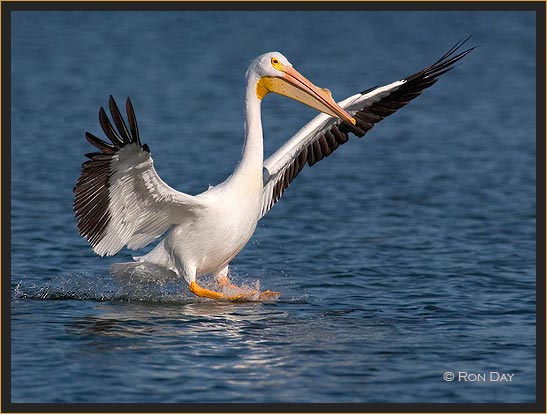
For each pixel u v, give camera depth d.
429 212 20.62
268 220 19.77
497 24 70.00
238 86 43.03
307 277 15.03
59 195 21.44
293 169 15.00
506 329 11.95
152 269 13.60
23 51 53.47
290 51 56.81
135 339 11.27
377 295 13.84
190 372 10.12
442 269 15.52
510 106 38.31
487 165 26.66
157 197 12.73
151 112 35.66
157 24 70.12
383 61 52.28
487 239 17.98
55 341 11.15
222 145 29.38
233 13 78.62
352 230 18.77
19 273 14.88
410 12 79.06
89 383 9.77
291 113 36.78
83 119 33.62
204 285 14.29
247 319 12.34
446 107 38.16
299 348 11.02
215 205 13.14
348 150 29.36
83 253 16.39
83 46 56.69
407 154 28.56
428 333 11.73
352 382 9.91
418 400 9.44
